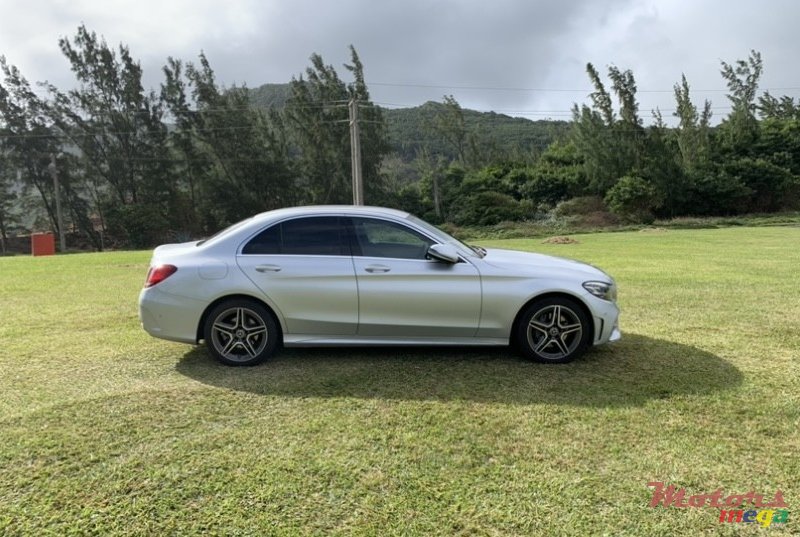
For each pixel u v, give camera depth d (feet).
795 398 12.49
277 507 8.34
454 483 8.99
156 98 138.51
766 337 17.72
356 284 14.70
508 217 144.66
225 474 9.29
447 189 167.22
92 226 139.95
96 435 10.75
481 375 14.15
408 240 15.20
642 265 37.24
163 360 15.61
